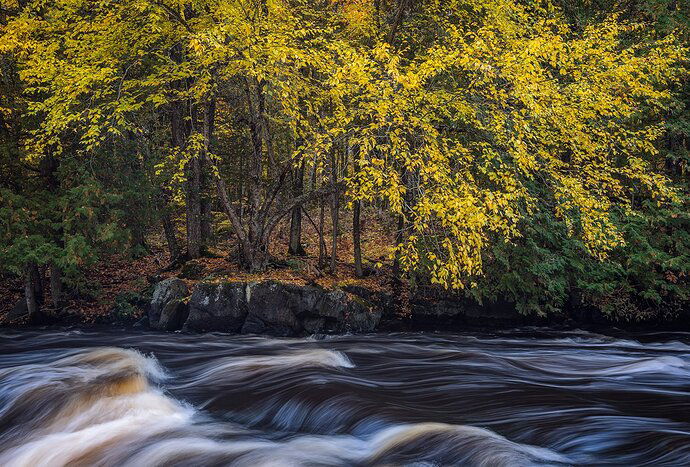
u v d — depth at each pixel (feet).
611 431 19.81
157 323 48.08
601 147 38.52
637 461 17.51
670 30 50.08
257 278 48.93
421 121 34.01
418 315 51.93
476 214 31.14
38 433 21.56
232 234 76.43
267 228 52.34
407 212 40.63
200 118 56.34
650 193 52.31
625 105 38.06
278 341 40.98
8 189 49.34
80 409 23.34
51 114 39.52
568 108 35.65
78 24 41.98
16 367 29.68
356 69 32.32
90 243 51.29
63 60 40.45
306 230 78.13
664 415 21.71
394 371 30.07
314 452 19.33
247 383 27.17
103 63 42.98
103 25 41.52
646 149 40.73
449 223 32.27
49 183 52.47
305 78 43.80
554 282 49.88
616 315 53.26
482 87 37.91
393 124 34.50
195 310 46.24
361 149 33.78
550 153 39.88
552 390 26.09
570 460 17.75
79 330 47.75
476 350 38.29
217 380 28.14
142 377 27.58
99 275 59.00
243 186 75.61
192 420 22.77
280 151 59.52
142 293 53.36
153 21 41.04
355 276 56.29
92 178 48.44
